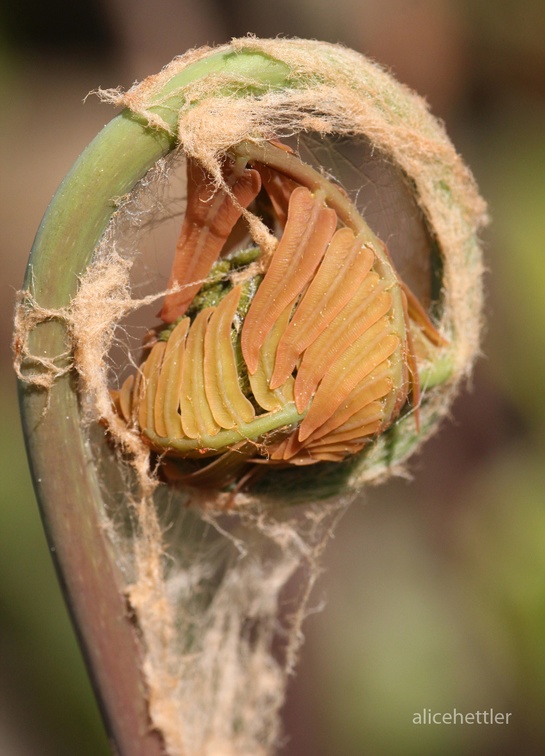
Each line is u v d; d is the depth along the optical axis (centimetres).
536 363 30
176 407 18
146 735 19
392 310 18
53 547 19
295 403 18
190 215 18
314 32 39
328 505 21
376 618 30
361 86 19
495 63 38
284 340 18
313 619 30
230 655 23
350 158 19
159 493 20
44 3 45
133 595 19
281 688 24
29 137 46
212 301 19
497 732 28
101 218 18
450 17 37
